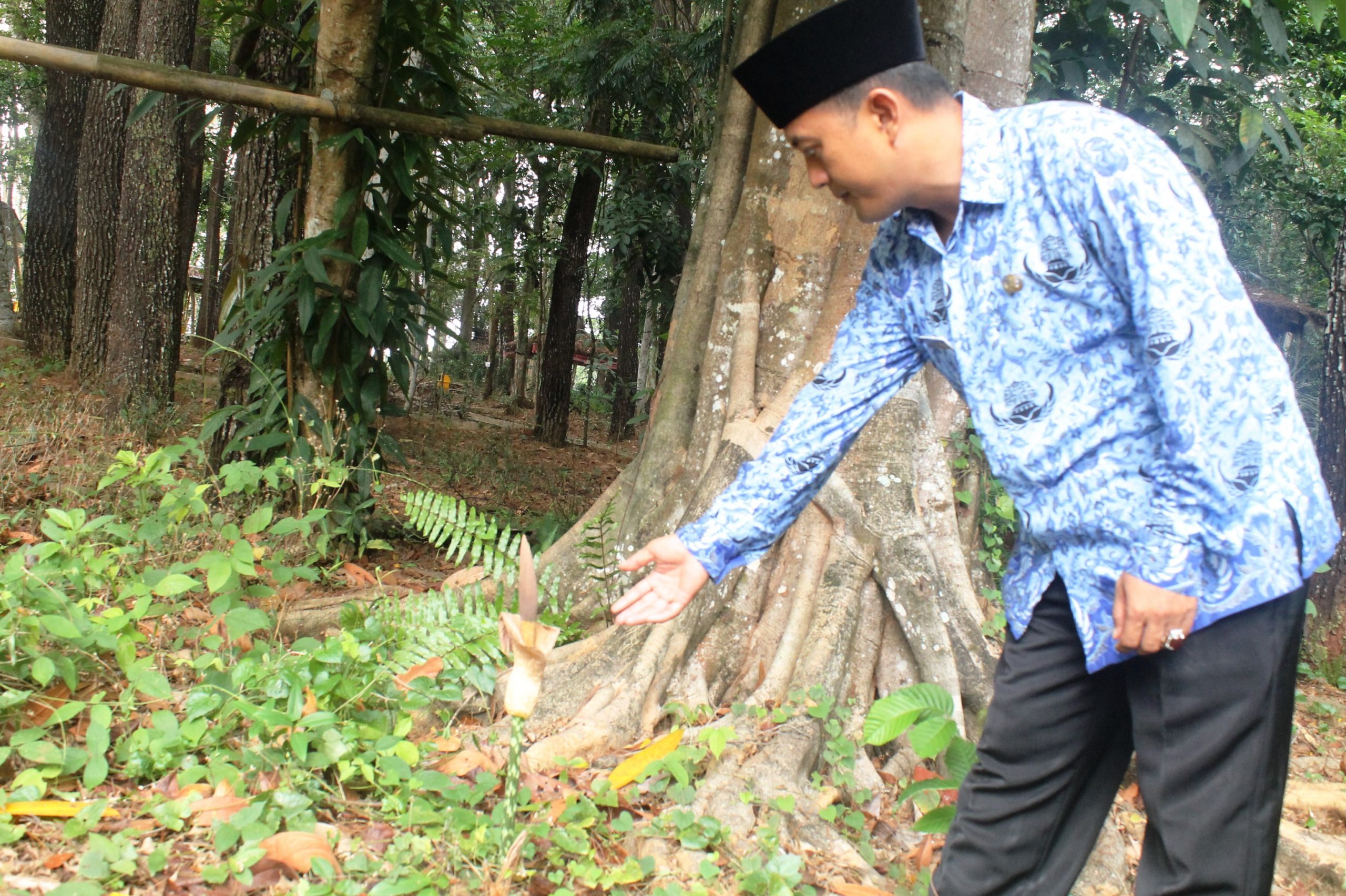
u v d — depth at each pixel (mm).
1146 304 1510
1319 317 16219
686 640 3338
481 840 2215
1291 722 1631
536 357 21531
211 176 19109
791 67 1720
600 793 2594
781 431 2029
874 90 1700
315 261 4656
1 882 1996
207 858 2172
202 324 18484
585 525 3773
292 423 4879
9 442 6289
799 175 3723
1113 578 1670
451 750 2799
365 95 4828
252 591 3189
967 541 4289
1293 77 9820
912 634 3355
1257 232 15750
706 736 2756
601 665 3258
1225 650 1545
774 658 3281
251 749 2473
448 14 5312
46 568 2939
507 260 15508
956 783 2264
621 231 12984
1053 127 1636
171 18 9500
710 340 3828
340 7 4539
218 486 4996
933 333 1882
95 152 10984
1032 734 1820
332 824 2385
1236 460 1462
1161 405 1500
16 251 16516
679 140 12898
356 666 2879
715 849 2416
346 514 4773
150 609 3133
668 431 3881
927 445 3855
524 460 11609
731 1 4309
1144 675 1675
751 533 2000
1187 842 1620
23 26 19500
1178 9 1718
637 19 12148
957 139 1728
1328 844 2914
